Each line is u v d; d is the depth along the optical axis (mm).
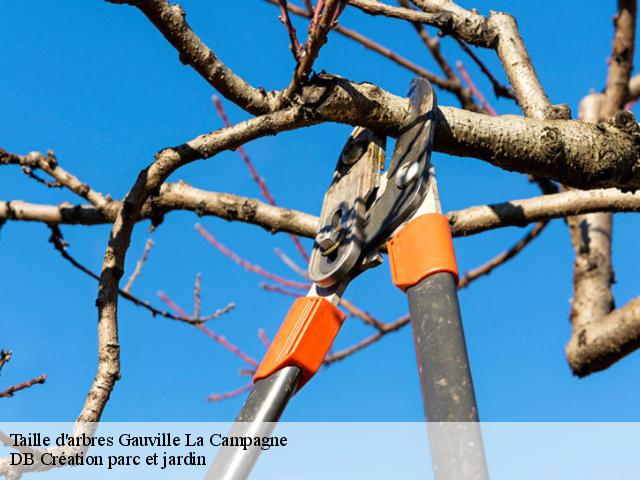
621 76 3729
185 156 2168
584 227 3779
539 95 2525
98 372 2014
